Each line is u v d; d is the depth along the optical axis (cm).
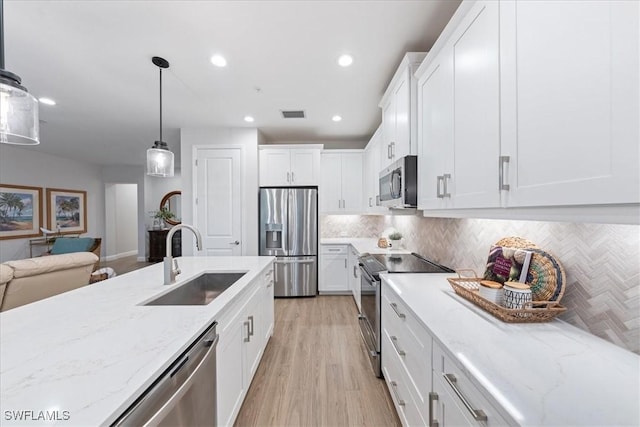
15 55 206
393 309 164
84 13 163
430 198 169
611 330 92
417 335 123
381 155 309
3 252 481
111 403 65
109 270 372
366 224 468
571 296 108
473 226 178
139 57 210
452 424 91
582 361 81
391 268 214
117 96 280
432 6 159
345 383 203
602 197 63
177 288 175
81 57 210
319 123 372
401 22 173
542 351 87
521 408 62
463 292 141
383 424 164
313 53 206
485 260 165
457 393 84
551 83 77
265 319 239
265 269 237
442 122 151
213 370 121
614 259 92
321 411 175
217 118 350
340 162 436
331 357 238
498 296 121
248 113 332
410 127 200
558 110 75
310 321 319
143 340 96
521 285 115
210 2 155
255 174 393
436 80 160
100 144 479
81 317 116
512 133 94
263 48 199
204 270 215
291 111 325
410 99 199
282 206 402
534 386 70
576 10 69
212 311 123
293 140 465
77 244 466
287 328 299
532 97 85
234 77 241
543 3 80
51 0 152
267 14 165
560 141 74
